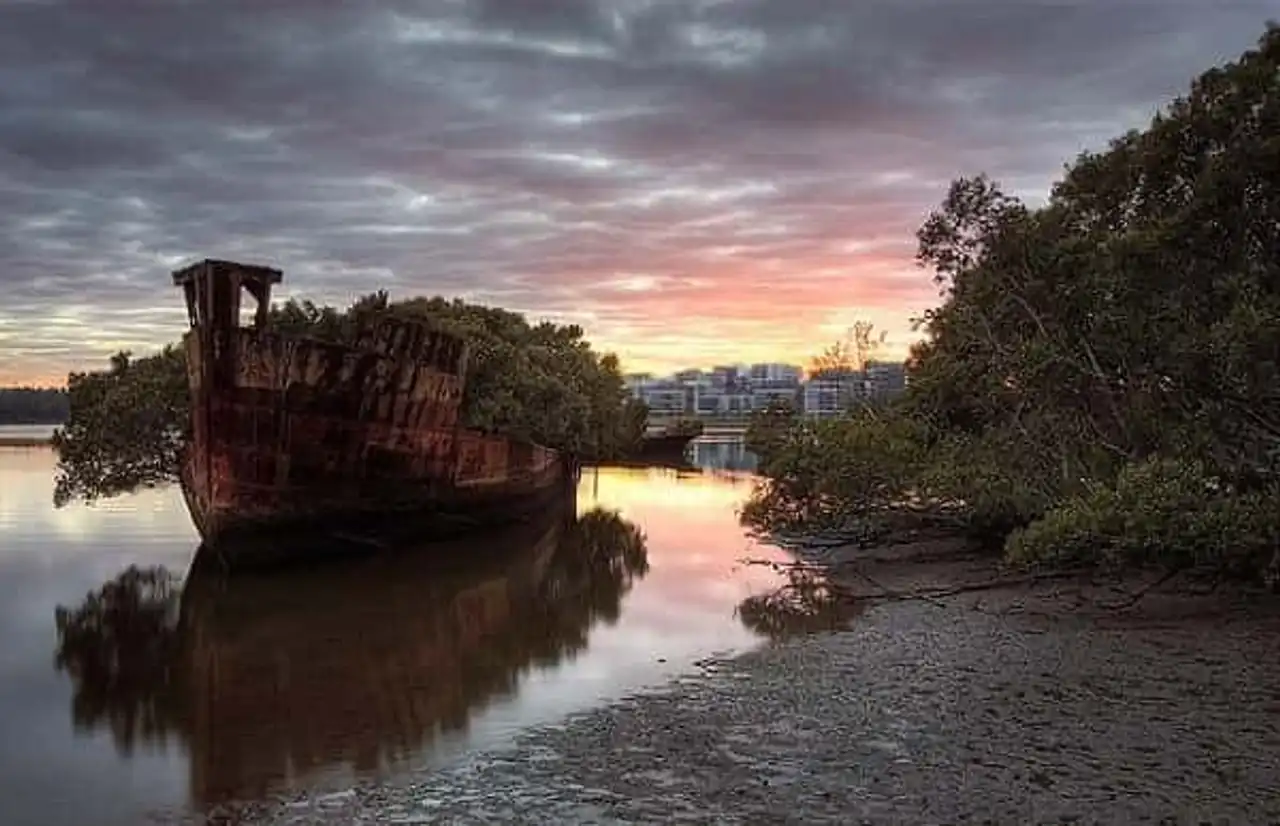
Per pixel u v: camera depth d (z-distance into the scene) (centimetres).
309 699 1207
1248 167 1502
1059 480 2016
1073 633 1427
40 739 1053
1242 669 1190
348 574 2320
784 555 2527
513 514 3628
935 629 1515
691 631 1588
